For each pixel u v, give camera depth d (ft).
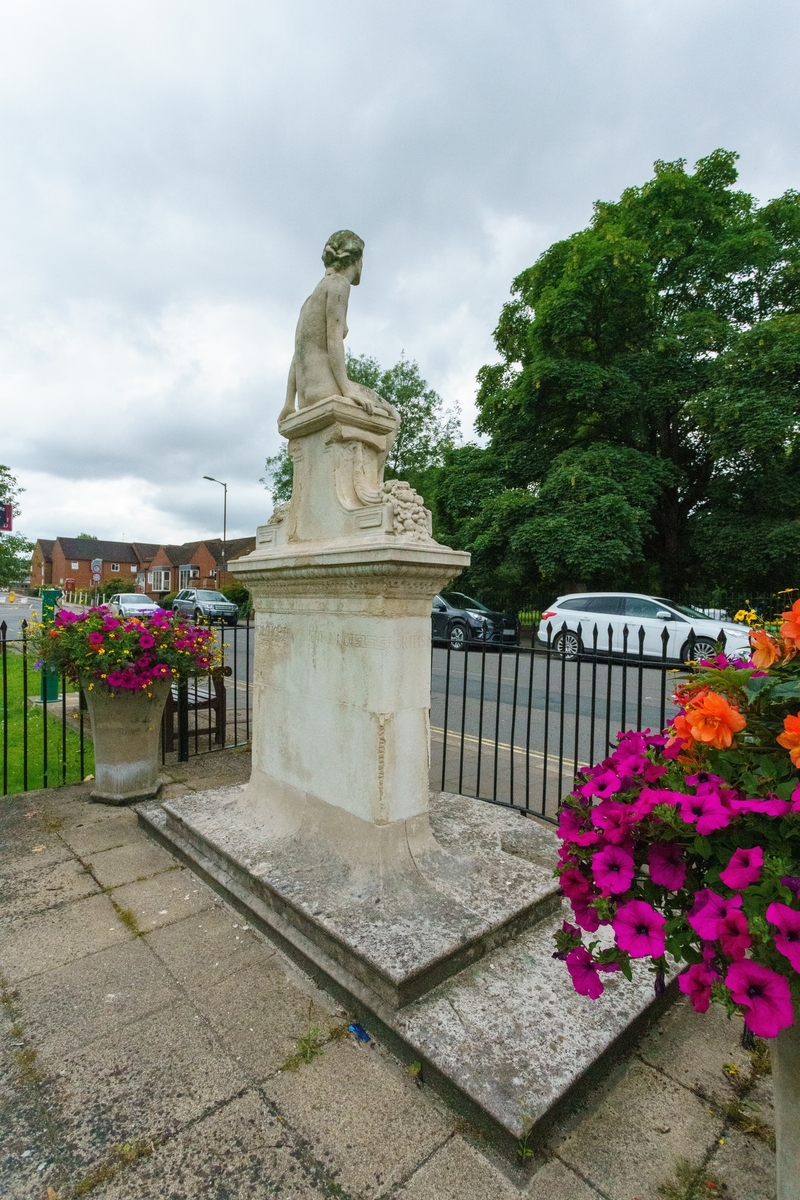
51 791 14.17
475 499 60.29
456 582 62.80
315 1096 5.86
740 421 45.75
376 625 8.57
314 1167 5.15
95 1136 5.38
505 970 7.34
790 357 43.91
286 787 10.48
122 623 13.35
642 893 4.40
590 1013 6.61
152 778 13.80
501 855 9.55
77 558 201.05
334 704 9.37
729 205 58.13
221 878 9.49
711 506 54.24
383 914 7.75
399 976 6.54
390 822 8.65
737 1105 5.87
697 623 32.99
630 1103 5.91
